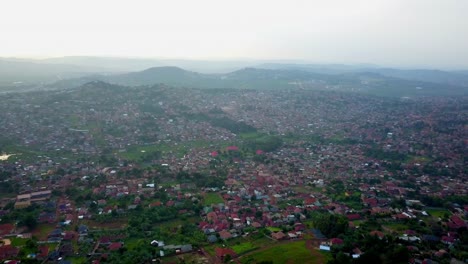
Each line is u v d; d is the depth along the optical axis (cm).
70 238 17750
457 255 16325
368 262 15275
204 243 17600
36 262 15325
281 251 16912
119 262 15225
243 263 15750
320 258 16250
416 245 17400
